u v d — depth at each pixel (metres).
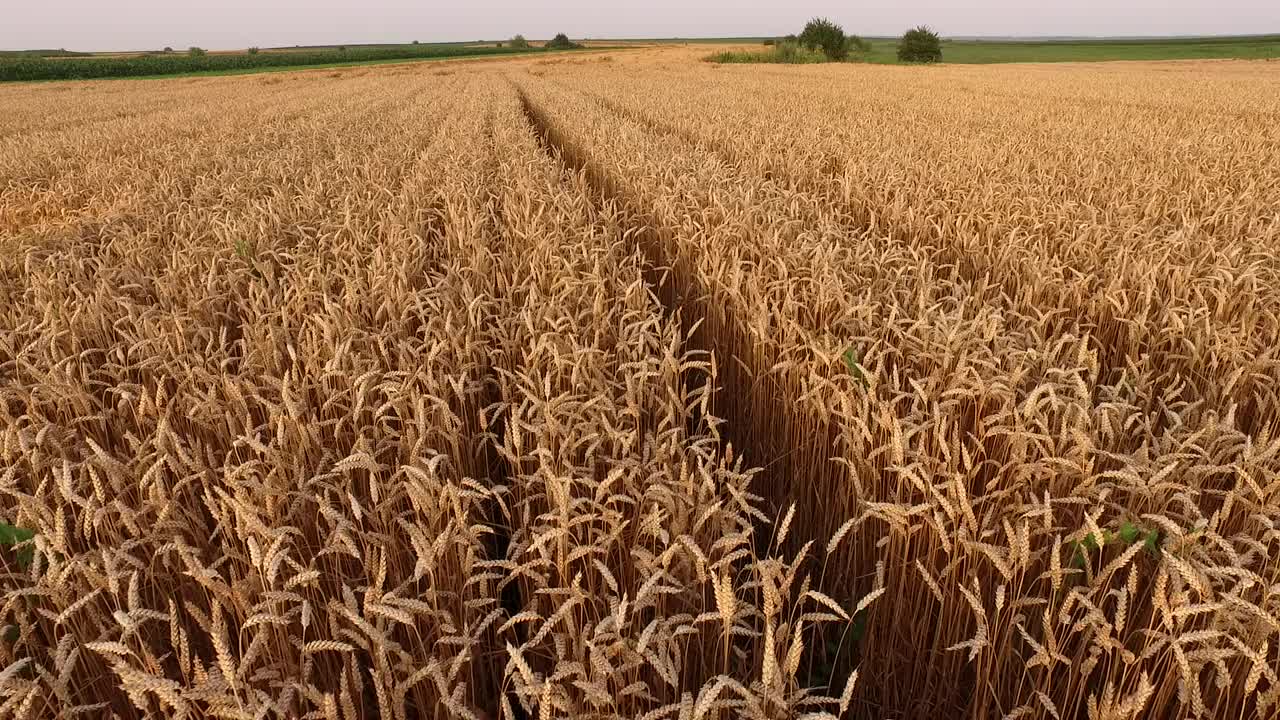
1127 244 5.79
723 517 2.38
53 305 4.40
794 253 5.16
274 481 2.46
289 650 2.15
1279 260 5.29
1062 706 2.39
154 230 6.98
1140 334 4.12
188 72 68.31
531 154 11.73
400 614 1.81
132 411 3.20
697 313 5.92
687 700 1.69
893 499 2.89
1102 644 1.96
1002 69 48.97
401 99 28.91
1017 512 2.41
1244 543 2.41
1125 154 11.11
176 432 3.38
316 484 2.61
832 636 3.04
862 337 3.89
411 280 5.40
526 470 3.04
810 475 3.42
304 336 3.79
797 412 3.59
